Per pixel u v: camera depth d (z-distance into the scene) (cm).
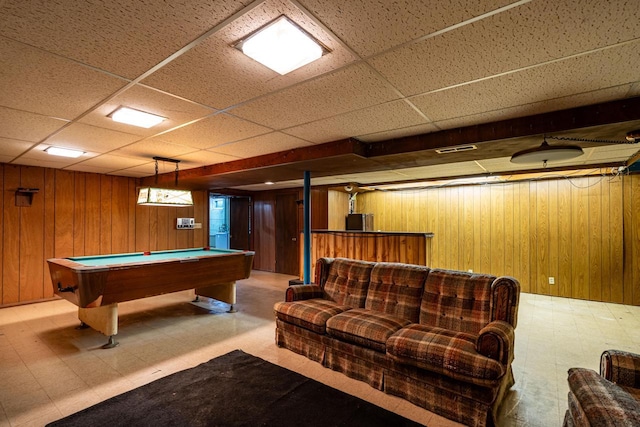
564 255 541
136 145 337
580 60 157
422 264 445
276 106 221
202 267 396
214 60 157
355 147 315
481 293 255
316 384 246
